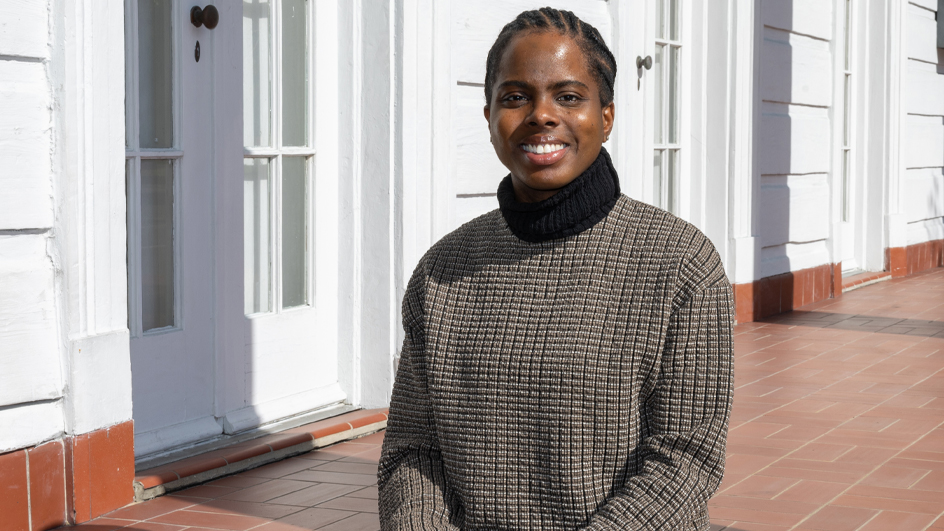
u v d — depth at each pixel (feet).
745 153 26.61
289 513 12.07
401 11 15.94
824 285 31.86
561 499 5.00
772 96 27.96
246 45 15.15
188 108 14.03
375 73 16.15
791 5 28.68
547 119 5.08
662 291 4.96
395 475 5.58
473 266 5.48
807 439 15.80
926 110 40.24
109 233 11.77
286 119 15.81
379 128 16.19
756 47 26.55
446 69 16.81
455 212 17.28
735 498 12.90
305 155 16.05
